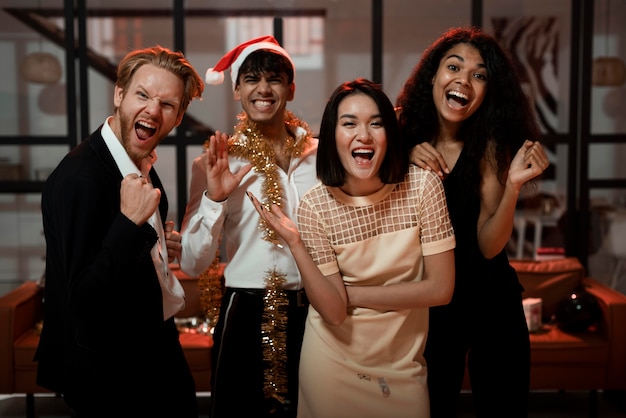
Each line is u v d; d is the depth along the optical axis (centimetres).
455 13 456
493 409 251
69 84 447
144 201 182
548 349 376
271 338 242
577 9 454
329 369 210
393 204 204
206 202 232
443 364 249
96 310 181
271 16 455
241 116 260
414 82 242
